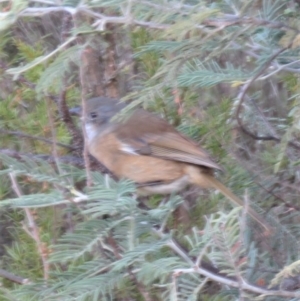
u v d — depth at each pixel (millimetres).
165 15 7020
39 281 8227
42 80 7098
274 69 9133
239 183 10180
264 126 11258
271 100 13211
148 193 9977
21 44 9758
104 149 9812
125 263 7383
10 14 6691
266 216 9961
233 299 8742
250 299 7832
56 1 7176
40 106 9930
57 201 7387
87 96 10211
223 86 12523
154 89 7355
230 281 7500
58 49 7141
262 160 11055
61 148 9930
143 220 7965
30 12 7059
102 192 7371
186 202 10180
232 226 7227
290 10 8305
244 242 8398
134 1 7039
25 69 7098
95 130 9891
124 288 8617
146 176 9758
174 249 7789
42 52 9969
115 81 10352
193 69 9203
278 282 7887
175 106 10312
